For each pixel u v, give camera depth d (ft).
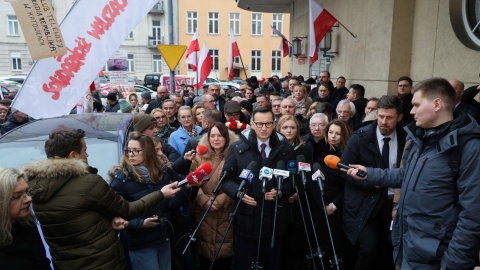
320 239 11.50
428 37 20.85
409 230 7.62
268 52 119.55
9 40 107.24
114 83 39.81
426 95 7.19
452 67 18.79
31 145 12.19
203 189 11.39
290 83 28.58
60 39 11.51
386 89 23.22
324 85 24.75
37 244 6.67
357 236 10.45
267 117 10.06
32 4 11.05
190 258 11.21
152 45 115.85
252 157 10.28
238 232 10.32
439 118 7.18
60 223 7.07
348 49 30.22
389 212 10.82
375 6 24.85
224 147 11.62
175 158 13.33
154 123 12.89
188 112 15.48
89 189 7.20
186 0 114.42
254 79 40.29
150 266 9.52
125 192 9.39
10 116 18.92
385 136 10.71
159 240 9.72
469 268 6.70
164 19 115.75
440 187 7.07
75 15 12.78
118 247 7.86
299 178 10.43
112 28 13.26
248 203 9.54
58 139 8.18
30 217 6.68
